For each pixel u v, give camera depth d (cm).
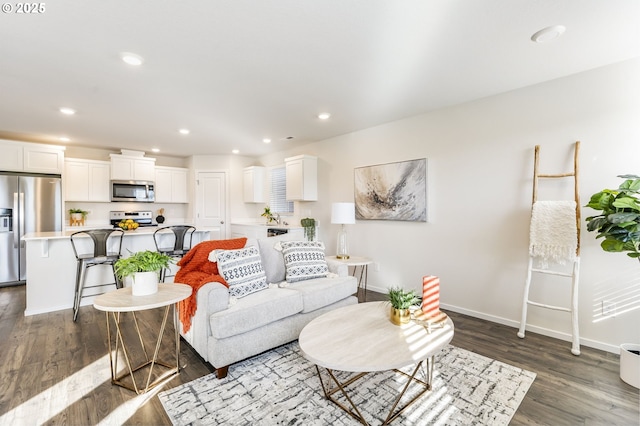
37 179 480
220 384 206
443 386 203
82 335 283
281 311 241
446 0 170
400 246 403
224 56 233
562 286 275
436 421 170
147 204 662
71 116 375
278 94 309
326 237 505
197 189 651
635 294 241
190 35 204
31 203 473
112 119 389
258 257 279
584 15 184
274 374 218
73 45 215
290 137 492
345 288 298
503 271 310
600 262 256
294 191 520
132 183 592
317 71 259
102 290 384
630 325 243
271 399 189
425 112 369
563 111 271
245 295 253
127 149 584
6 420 170
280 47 221
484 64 247
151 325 310
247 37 207
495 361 236
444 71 260
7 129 434
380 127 422
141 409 181
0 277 452
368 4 174
